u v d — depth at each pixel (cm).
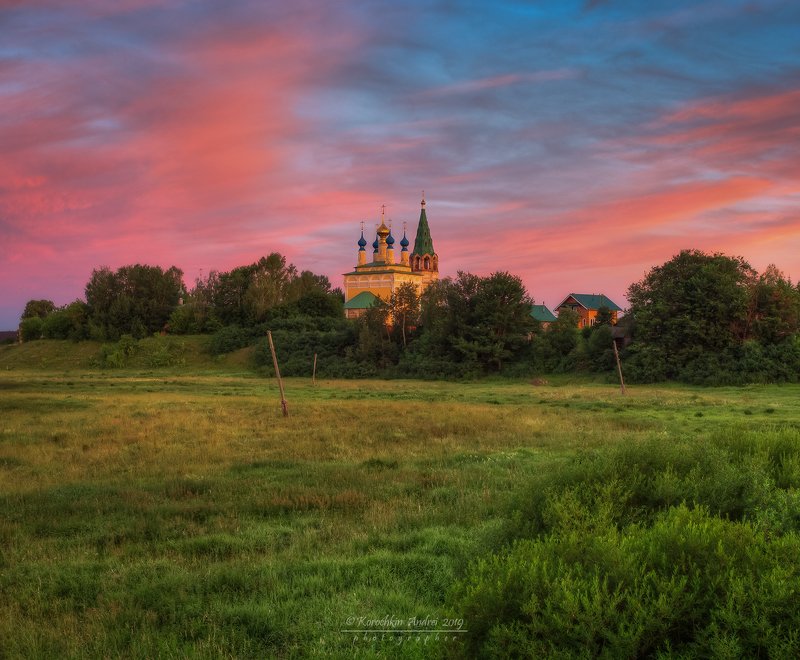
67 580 795
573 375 6462
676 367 5666
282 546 933
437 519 1051
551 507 718
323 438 2192
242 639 627
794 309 5703
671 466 826
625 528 626
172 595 738
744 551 476
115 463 1716
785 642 397
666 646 414
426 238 13662
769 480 775
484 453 1808
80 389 5072
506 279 7219
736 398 4078
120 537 998
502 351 6994
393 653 570
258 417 2841
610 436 2081
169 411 3102
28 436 2216
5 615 695
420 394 4666
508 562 497
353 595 713
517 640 427
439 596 723
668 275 6175
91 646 623
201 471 1594
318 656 578
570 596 423
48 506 1195
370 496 1248
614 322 7500
